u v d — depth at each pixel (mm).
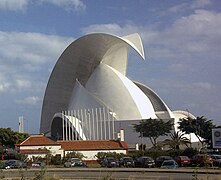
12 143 72812
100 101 79250
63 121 79062
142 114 78688
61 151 53781
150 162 39594
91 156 54625
